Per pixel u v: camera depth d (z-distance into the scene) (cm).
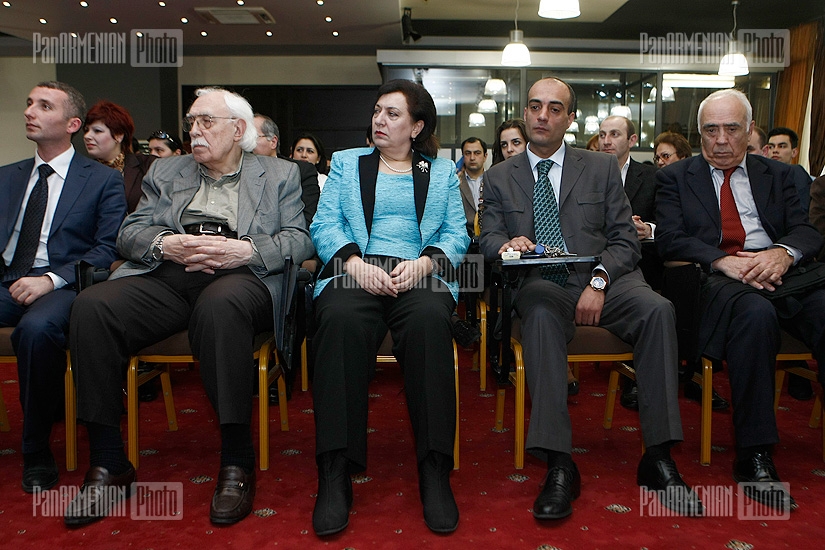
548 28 756
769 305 181
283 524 157
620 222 212
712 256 208
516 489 178
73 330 166
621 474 189
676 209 227
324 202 203
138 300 178
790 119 722
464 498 172
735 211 223
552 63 685
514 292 208
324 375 164
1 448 211
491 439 219
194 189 203
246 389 169
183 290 192
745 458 179
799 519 159
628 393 258
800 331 193
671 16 708
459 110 693
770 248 204
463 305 412
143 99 805
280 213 207
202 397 276
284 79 850
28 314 177
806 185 286
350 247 188
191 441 218
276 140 354
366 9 643
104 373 166
